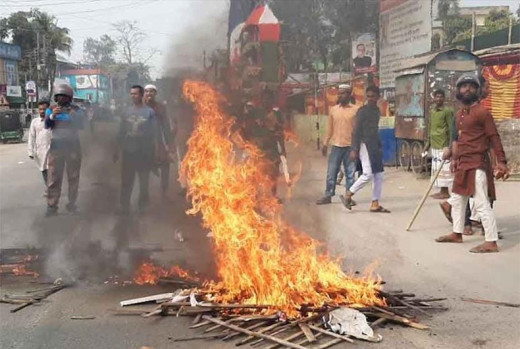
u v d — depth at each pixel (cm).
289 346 372
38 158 955
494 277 528
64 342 393
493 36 1700
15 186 1241
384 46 2031
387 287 502
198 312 430
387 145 1487
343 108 912
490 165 630
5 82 4841
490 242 617
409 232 720
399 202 951
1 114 2906
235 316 420
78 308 459
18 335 408
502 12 2705
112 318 436
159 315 438
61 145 857
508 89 1286
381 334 398
